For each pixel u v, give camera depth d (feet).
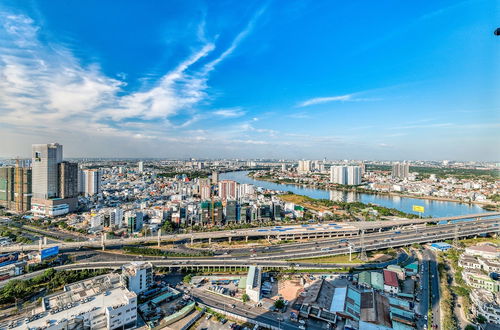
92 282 638.94
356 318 570.05
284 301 650.02
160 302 633.20
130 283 647.15
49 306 542.57
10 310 598.75
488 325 553.23
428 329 549.95
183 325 545.03
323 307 600.39
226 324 561.43
